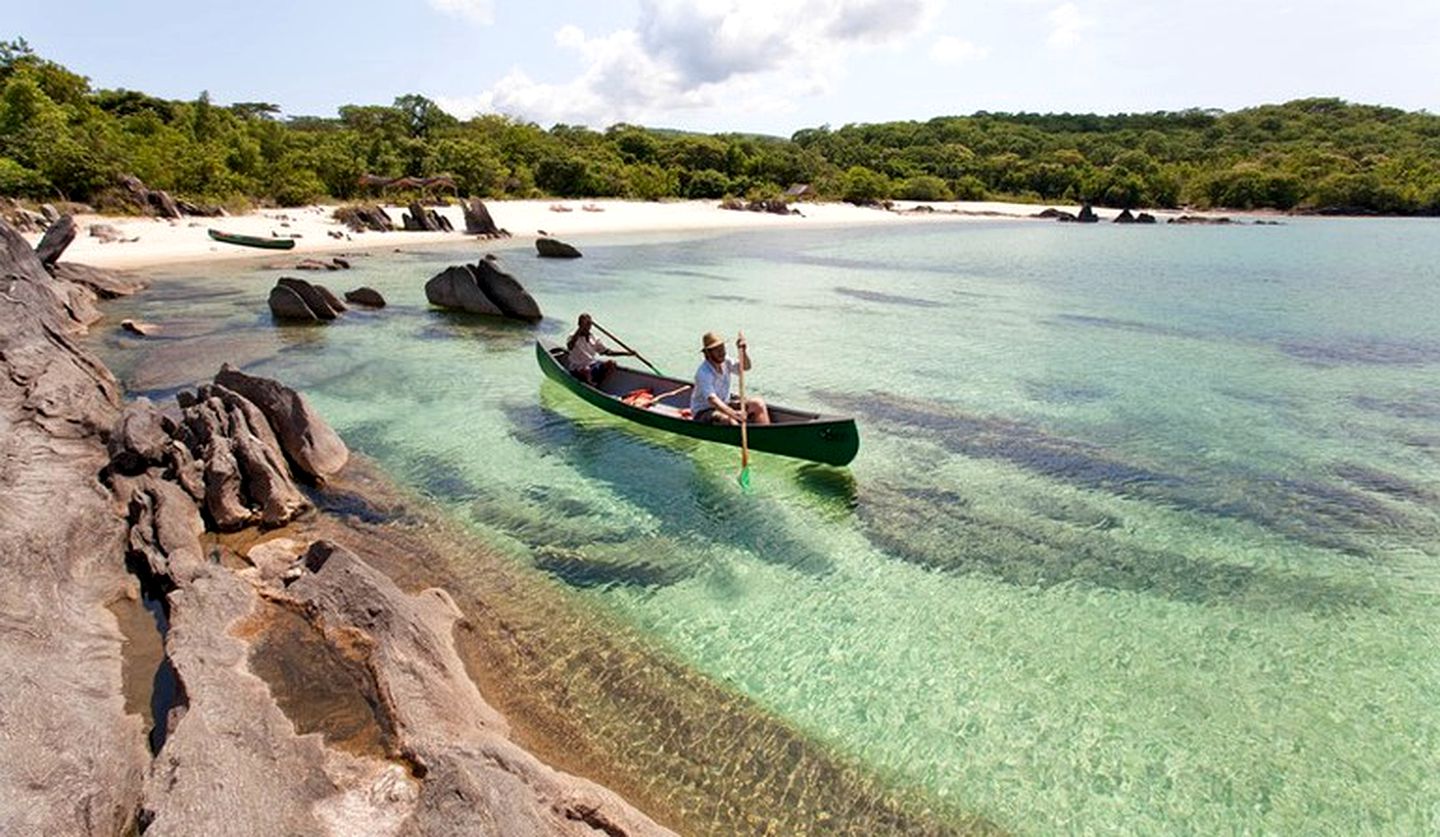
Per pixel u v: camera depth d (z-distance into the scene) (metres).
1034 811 5.39
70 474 8.91
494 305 22.02
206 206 41.53
